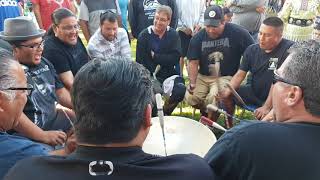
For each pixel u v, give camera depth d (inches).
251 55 141.7
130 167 39.3
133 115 39.5
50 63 119.5
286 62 47.1
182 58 203.6
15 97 59.2
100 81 39.0
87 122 39.1
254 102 143.1
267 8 219.1
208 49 153.3
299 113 46.0
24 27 105.9
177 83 153.6
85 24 199.8
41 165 41.4
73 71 138.1
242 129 48.0
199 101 155.4
